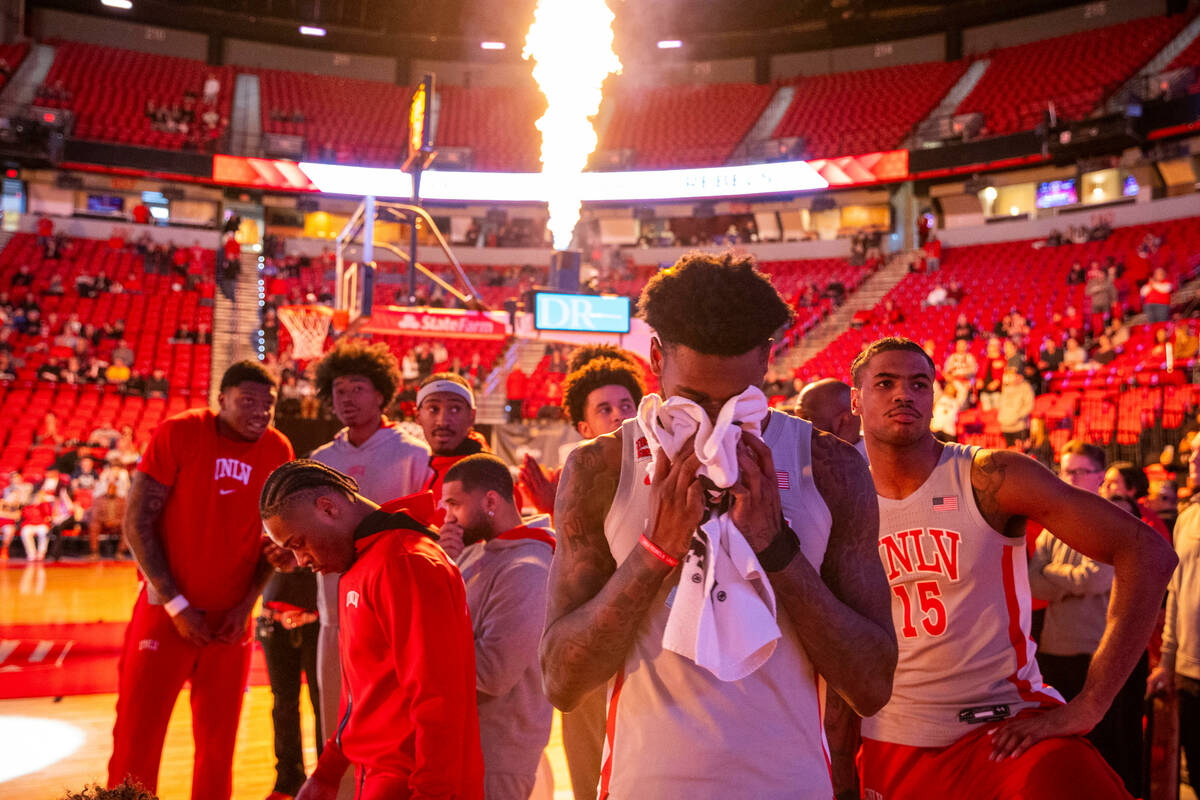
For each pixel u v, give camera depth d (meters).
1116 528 1.99
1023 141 21.23
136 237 23.70
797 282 23.88
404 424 3.97
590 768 2.62
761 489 1.31
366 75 29.88
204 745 3.16
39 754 4.53
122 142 24.11
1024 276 20.08
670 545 1.29
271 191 26.38
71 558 13.44
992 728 2.10
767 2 28.12
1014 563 2.18
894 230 24.97
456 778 1.90
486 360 19.70
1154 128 19.50
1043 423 11.72
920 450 2.23
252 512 3.26
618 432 1.49
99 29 27.62
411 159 11.30
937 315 19.47
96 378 16.80
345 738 2.11
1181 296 16.33
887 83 26.80
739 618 1.28
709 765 1.31
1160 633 3.74
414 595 1.96
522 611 2.44
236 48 28.98
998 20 26.52
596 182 25.81
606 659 1.36
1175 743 3.31
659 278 1.42
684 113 28.11
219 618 3.21
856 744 2.64
